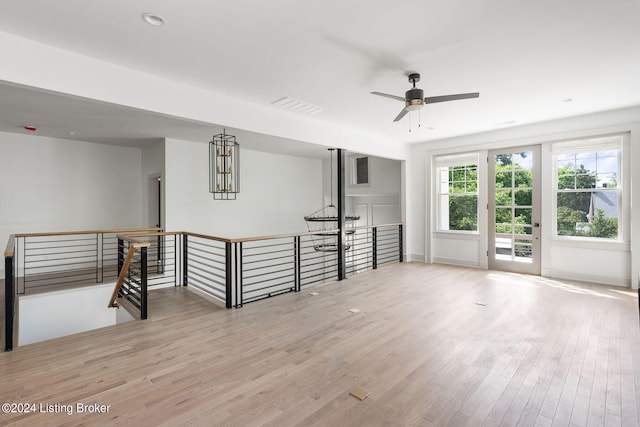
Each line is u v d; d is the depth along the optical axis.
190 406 2.09
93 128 5.13
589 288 4.76
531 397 2.16
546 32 2.63
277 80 3.57
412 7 2.29
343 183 5.64
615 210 4.91
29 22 2.42
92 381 2.38
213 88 3.78
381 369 2.54
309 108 4.57
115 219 6.64
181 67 3.22
